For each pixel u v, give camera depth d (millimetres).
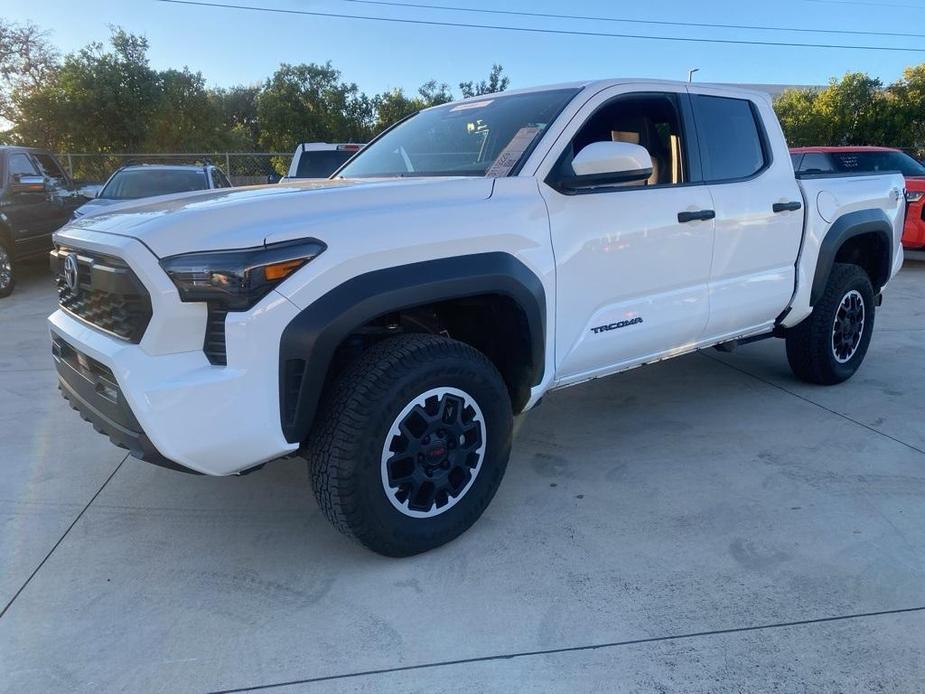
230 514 3240
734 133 4051
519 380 3117
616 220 3283
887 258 5102
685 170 3732
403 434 2664
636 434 4152
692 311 3740
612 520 3139
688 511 3215
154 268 2307
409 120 4273
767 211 4020
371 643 2352
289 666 2246
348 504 2570
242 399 2348
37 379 5246
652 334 3576
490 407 2893
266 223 2398
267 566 2814
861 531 3021
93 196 11570
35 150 10352
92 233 2686
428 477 2766
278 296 2350
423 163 3529
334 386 2627
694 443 4004
